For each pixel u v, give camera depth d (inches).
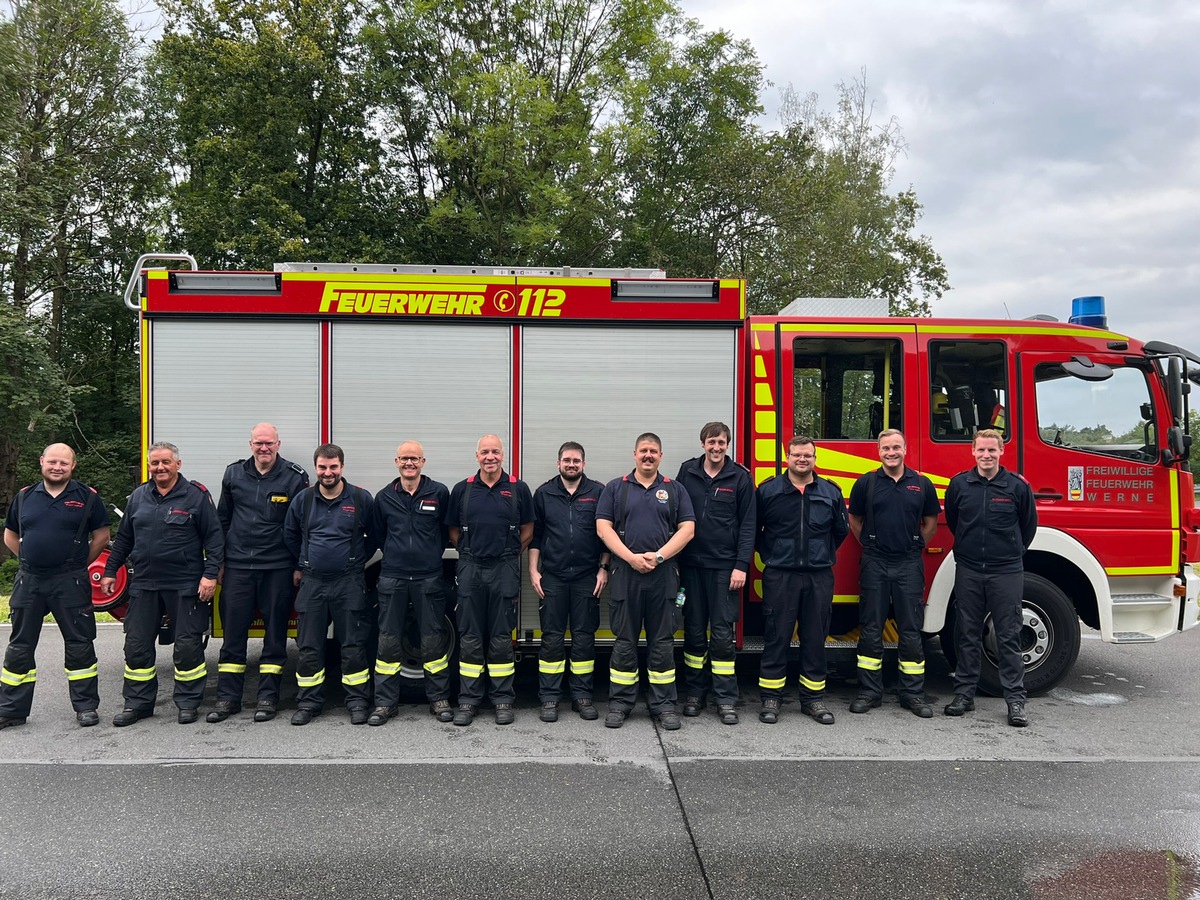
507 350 205.0
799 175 823.7
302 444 203.0
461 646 194.4
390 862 123.2
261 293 201.5
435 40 804.0
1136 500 213.6
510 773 159.8
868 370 212.2
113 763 164.6
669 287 205.8
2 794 148.7
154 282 200.5
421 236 786.8
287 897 113.0
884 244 969.5
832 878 119.0
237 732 184.9
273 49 728.3
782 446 208.8
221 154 721.0
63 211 675.4
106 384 794.8
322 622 192.2
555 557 194.1
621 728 188.9
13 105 611.2
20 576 187.6
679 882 117.7
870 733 185.2
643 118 813.2
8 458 651.5
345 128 802.2
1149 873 120.6
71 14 662.5
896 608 200.1
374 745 176.2
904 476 198.4
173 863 122.6
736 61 915.4
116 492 726.5
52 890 114.5
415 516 192.7
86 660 190.5
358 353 203.0
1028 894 114.8
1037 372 213.5
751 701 212.5
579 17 813.2
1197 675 238.4
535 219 714.2
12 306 574.2
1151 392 216.4
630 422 206.4
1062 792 151.1
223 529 195.5
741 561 193.0
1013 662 195.0
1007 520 195.0
